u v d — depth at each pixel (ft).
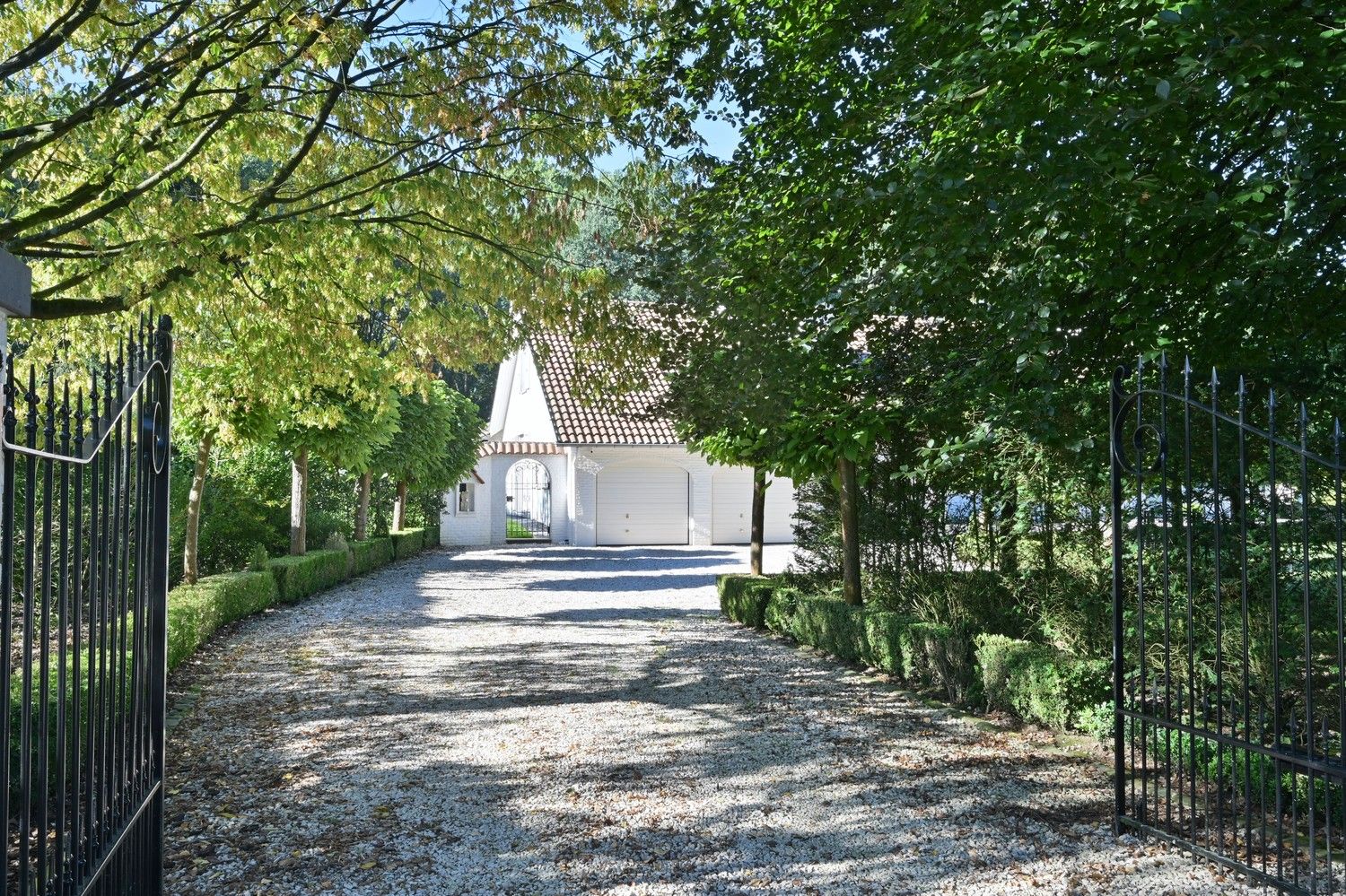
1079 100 19.85
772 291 28.78
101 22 29.43
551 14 32.37
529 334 37.47
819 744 23.72
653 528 100.58
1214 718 21.72
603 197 36.17
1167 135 20.93
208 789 20.18
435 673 33.04
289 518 63.10
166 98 30.09
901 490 37.81
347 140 33.40
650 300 35.68
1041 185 20.27
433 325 37.70
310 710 27.40
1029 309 21.98
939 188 21.34
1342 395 22.63
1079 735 24.03
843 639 34.71
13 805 18.81
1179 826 17.22
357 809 18.95
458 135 31.17
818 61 28.58
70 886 9.45
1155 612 24.02
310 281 35.06
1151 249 23.47
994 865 16.19
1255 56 18.15
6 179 32.24
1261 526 22.08
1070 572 27.91
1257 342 25.12
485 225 33.24
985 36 20.17
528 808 19.03
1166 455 16.85
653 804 19.27
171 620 31.81
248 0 29.25
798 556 45.83
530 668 33.83
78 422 9.58
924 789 20.16
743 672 32.91
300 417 49.37
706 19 31.68
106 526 10.79
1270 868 15.83
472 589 60.13
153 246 26.08
